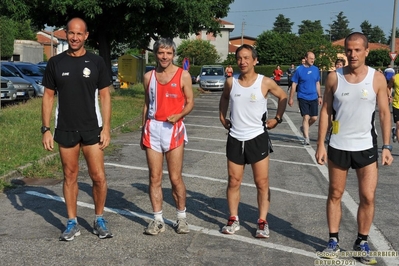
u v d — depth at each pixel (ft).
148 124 18.86
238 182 19.12
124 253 17.42
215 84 118.01
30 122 44.29
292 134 46.26
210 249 17.87
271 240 18.78
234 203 19.35
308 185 27.17
